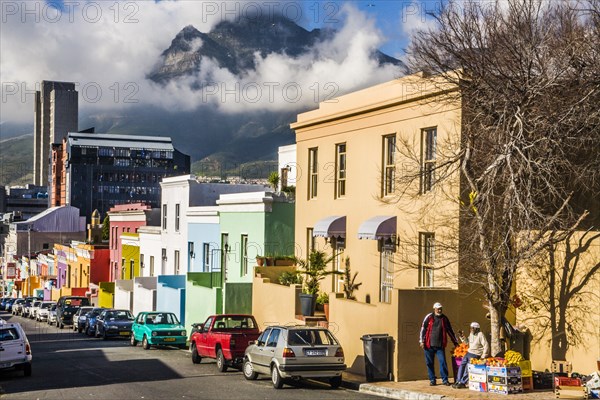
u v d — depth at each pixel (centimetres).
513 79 1983
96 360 2964
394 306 2139
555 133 1920
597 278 1900
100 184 15788
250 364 2252
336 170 2973
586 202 2122
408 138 2497
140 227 5566
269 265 3325
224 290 3406
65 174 16150
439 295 2159
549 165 1911
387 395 1930
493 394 1805
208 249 4250
